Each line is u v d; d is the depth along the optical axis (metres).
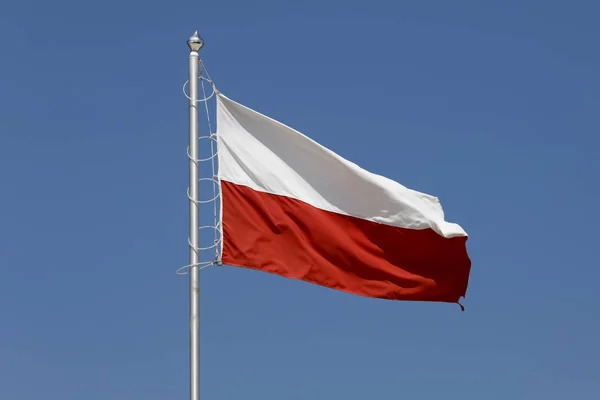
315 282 22.62
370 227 23.41
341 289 22.94
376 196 23.30
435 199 23.97
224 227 22.05
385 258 23.42
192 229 21.25
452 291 23.80
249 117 22.89
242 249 22.03
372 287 23.25
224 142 22.61
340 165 23.08
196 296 20.78
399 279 23.38
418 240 23.53
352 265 23.09
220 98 22.78
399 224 23.42
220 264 21.86
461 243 23.50
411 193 23.66
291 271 22.39
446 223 23.64
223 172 22.38
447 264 23.70
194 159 21.81
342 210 23.23
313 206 22.97
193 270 20.92
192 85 22.31
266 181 22.66
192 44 22.52
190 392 20.05
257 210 22.47
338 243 22.97
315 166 23.09
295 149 23.00
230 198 22.30
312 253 22.72
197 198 21.50
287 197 22.78
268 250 22.28
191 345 20.41
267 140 22.92
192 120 22.09
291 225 22.64
